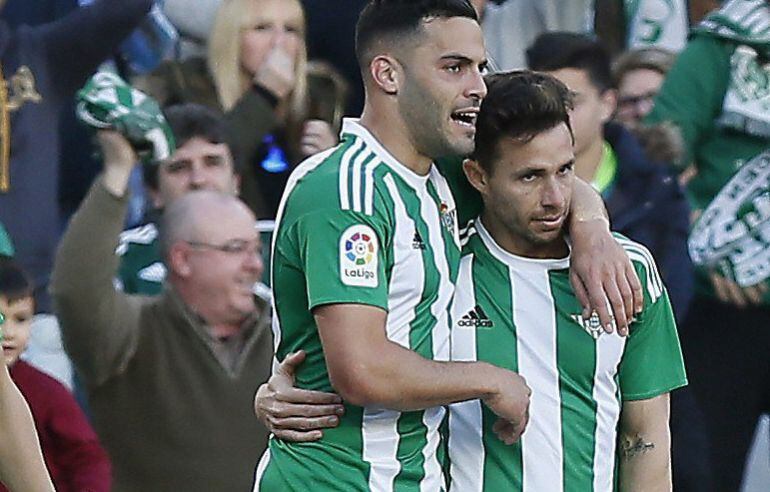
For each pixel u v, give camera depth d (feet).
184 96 69.82
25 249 67.51
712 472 73.61
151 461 61.98
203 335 62.13
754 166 73.56
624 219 69.77
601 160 69.62
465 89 43.91
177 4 70.74
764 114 73.31
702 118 73.67
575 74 67.97
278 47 69.87
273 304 46.11
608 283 44.96
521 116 44.78
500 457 46.21
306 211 43.83
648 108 73.67
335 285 43.14
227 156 67.36
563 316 46.37
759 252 73.10
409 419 45.06
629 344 46.93
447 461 46.52
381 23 44.27
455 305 46.42
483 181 45.78
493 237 46.70
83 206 60.49
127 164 61.16
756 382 73.72
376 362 43.04
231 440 62.34
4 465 41.98
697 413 71.87
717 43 73.72
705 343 73.51
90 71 70.18
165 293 62.39
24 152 68.18
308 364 45.27
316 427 44.88
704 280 73.26
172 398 61.98
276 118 69.46
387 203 43.91
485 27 77.10
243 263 62.28
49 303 65.77
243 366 62.54
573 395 46.55
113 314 60.95
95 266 60.39
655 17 77.36
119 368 61.46
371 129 44.80
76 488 58.75
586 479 46.65
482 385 43.78
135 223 66.49
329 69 71.46
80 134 69.31
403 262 44.06
